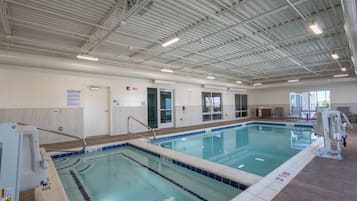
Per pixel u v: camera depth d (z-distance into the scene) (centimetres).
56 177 325
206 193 324
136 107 795
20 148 100
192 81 902
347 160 366
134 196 314
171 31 425
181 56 627
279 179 285
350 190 246
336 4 320
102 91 712
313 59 716
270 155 530
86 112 673
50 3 307
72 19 355
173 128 909
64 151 491
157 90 877
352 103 1078
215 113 1188
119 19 361
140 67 755
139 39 467
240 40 486
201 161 403
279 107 1353
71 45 509
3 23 343
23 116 540
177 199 303
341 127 422
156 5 318
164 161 461
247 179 301
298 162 359
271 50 569
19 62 471
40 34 429
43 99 574
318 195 235
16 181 97
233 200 229
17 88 532
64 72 616
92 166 452
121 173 414
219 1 311
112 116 723
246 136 823
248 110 1449
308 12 349
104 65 614
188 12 344
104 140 629
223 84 1088
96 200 301
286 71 939
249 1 314
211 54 611
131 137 685
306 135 805
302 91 1266
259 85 1316
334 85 1142
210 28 412
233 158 507
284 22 390
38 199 252
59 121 602
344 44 529
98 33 429
